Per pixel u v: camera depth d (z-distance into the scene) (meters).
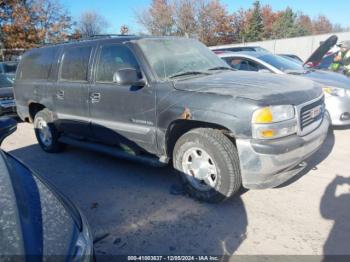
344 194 3.64
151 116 3.78
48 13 29.31
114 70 4.21
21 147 6.41
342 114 5.65
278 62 6.77
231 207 3.50
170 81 3.73
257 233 3.03
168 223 3.28
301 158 3.34
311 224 3.12
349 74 9.05
